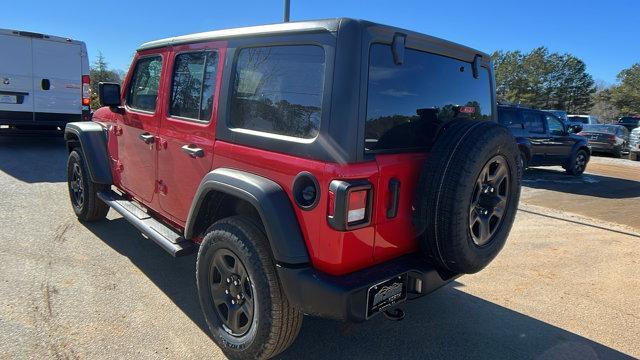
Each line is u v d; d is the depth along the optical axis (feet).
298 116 8.14
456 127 8.72
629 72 197.36
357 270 8.11
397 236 8.55
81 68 35.37
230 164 9.36
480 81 10.98
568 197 30.04
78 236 15.80
